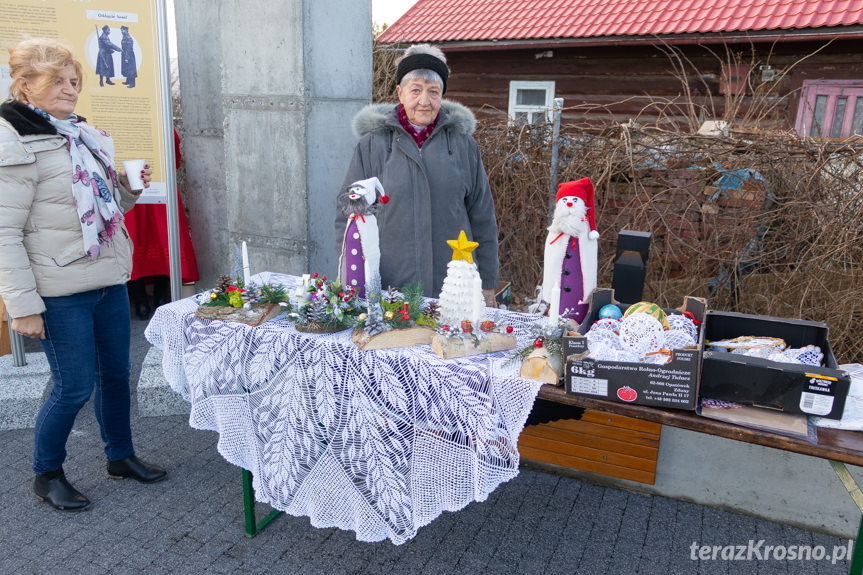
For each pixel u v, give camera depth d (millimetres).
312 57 3611
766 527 2678
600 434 2881
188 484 2934
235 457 2332
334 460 2141
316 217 3852
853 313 3260
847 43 7566
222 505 2781
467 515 2740
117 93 3844
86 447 3230
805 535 2627
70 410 2523
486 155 4250
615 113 9305
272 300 2412
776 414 1711
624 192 3857
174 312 2441
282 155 3779
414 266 2820
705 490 2801
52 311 2352
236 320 2303
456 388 1919
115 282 2508
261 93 3773
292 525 2654
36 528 2592
